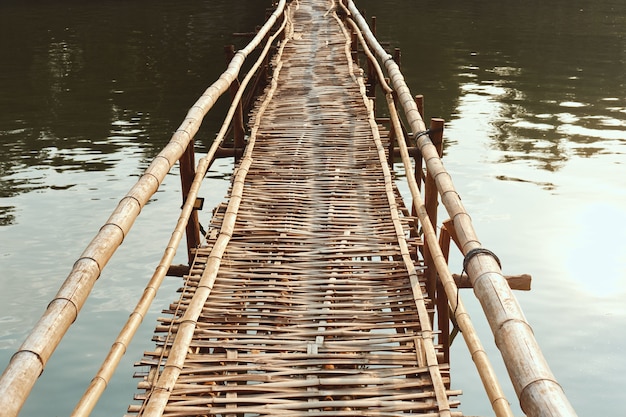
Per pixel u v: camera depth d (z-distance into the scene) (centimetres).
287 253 507
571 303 734
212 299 443
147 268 821
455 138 1320
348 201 593
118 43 2217
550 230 908
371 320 425
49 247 866
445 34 2377
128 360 640
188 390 354
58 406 568
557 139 1304
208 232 530
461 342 693
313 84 966
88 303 741
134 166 1158
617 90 1675
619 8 2912
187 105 1546
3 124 1406
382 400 349
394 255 505
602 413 568
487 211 977
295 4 1767
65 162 1179
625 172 1122
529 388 253
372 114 802
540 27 2498
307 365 378
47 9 2881
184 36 2309
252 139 725
